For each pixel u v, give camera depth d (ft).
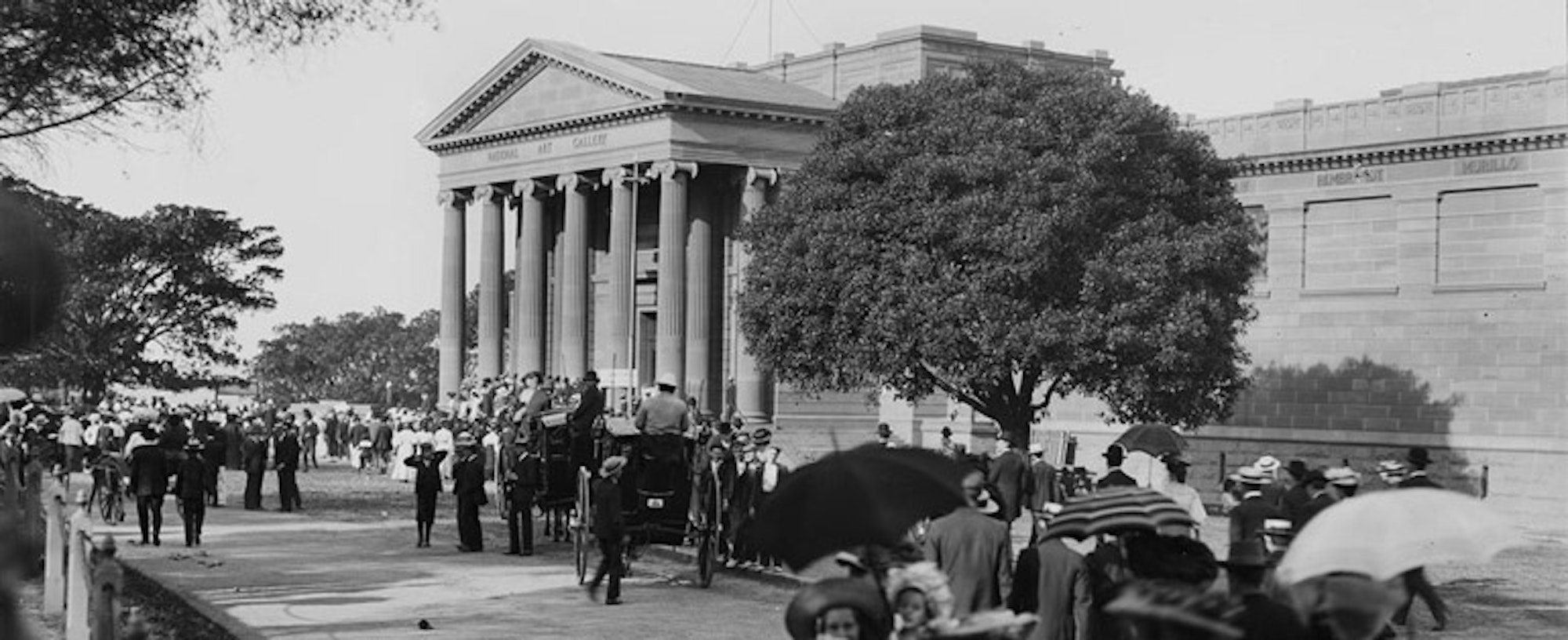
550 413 123.44
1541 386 214.28
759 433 118.73
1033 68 217.77
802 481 40.22
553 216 354.13
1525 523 212.84
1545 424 213.46
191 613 86.89
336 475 260.21
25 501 88.74
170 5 80.28
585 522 106.63
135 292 400.06
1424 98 224.94
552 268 354.13
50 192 75.46
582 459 112.88
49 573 82.07
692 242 314.14
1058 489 123.03
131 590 95.14
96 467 159.33
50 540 82.58
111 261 391.04
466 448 131.03
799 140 308.60
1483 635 89.30
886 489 39.45
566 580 108.78
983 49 330.13
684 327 307.37
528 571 114.93
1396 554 36.11
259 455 177.37
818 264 201.16
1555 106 212.02
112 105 82.23
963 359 191.72
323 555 125.90
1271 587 42.73
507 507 148.46
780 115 304.50
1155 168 198.90
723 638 82.79
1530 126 213.87
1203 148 205.77
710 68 342.23
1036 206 189.06
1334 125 234.17
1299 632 36.14
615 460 97.40
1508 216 217.97
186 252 403.34
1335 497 77.46
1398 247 228.22
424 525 133.18
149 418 181.57
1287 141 238.68
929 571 37.83
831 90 340.80
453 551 130.52
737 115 302.25
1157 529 45.78
